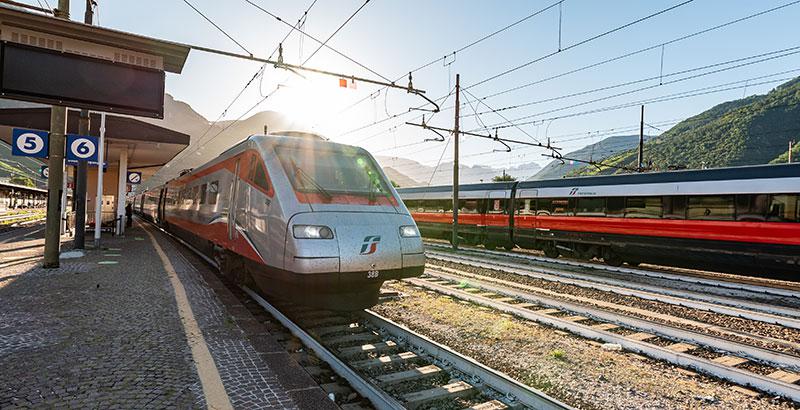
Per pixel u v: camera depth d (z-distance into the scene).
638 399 4.63
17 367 4.38
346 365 4.86
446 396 4.49
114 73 9.33
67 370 4.34
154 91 9.66
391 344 5.98
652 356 5.96
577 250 16.67
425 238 27.16
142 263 11.70
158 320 6.14
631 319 7.39
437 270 12.94
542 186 18.00
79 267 10.72
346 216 6.55
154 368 4.44
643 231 14.07
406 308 8.15
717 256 12.32
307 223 6.25
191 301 7.31
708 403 4.60
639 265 16.36
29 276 9.34
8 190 42.97
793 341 7.00
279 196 6.70
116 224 21.20
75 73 9.01
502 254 18.02
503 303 8.35
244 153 8.16
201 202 11.77
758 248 11.47
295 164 7.17
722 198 12.29
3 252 13.54
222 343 5.26
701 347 6.48
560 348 6.16
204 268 11.45
